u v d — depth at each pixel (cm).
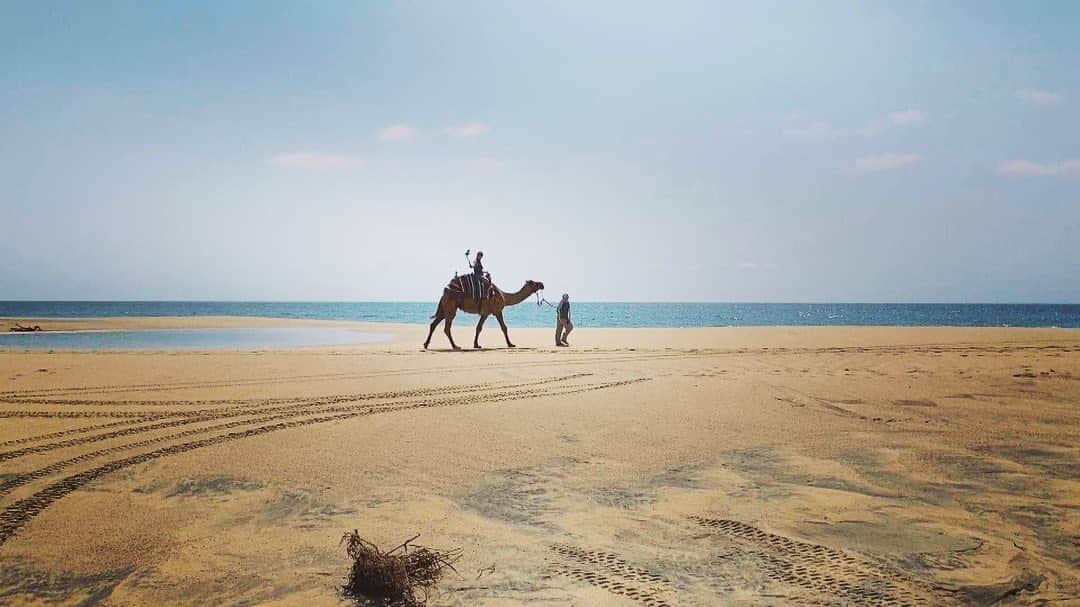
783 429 912
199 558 487
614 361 1769
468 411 1036
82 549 502
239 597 428
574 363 1717
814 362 1722
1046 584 445
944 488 652
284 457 762
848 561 482
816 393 1197
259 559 486
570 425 936
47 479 677
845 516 575
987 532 536
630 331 3722
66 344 2695
